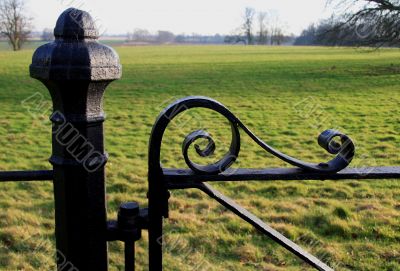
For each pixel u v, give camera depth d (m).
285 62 36.81
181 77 25.62
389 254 4.23
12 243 4.36
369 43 29.58
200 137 1.32
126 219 1.44
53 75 1.22
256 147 9.42
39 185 6.28
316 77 24.98
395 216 5.19
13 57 43.06
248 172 1.40
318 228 4.88
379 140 10.09
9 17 60.81
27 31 62.16
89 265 1.43
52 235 4.59
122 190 6.39
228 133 10.76
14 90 19.47
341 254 4.23
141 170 7.51
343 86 20.88
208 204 5.57
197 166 1.36
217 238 4.50
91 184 1.38
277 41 100.56
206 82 23.16
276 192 6.20
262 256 4.15
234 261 4.08
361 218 5.12
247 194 6.12
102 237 1.44
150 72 28.69
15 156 8.68
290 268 3.93
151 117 13.43
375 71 27.61
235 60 40.19
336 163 1.41
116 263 3.96
